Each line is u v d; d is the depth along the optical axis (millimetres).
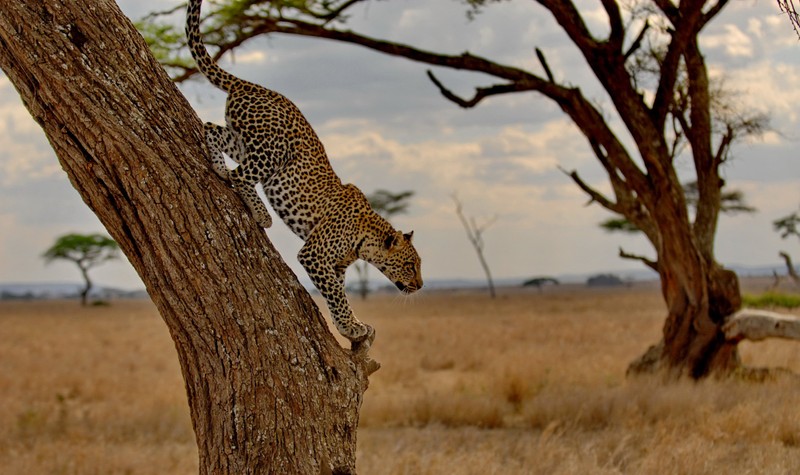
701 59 15273
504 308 54656
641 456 9344
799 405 11289
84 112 4543
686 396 12211
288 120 5848
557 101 15328
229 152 5617
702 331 15086
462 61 15508
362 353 5703
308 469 4824
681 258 15023
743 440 10078
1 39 4520
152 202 4613
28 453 10695
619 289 114562
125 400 16594
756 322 14398
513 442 10742
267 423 4789
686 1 13656
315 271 5988
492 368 19219
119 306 83812
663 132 14844
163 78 4887
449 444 10711
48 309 75312
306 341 4945
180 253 4664
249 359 4758
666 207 14820
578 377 16328
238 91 5750
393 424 12984
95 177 4598
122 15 4801
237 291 4754
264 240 4988
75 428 12625
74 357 26359
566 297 74938
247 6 14953
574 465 8602
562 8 14484
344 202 6254
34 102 4574
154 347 30641
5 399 16641
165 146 4711
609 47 14531
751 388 13125
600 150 16250
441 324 38000
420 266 6980
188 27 5738
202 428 4891
